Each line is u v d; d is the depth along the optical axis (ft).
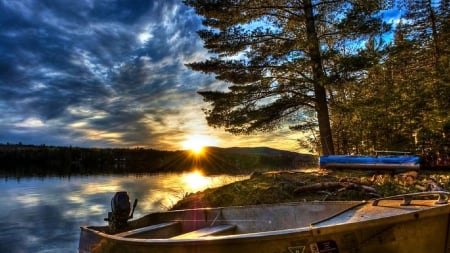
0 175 157.89
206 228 22.98
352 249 14.75
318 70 46.91
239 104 51.37
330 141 49.52
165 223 25.30
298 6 50.57
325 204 20.43
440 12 61.36
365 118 50.26
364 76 49.88
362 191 26.91
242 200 29.43
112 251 19.52
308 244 14.84
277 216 22.27
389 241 14.51
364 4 45.80
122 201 24.67
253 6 49.57
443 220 14.07
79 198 74.69
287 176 33.86
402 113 48.32
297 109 53.01
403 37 62.75
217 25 50.96
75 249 35.88
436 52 58.65
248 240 15.35
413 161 32.40
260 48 50.65
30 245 37.32
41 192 86.63
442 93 45.75
